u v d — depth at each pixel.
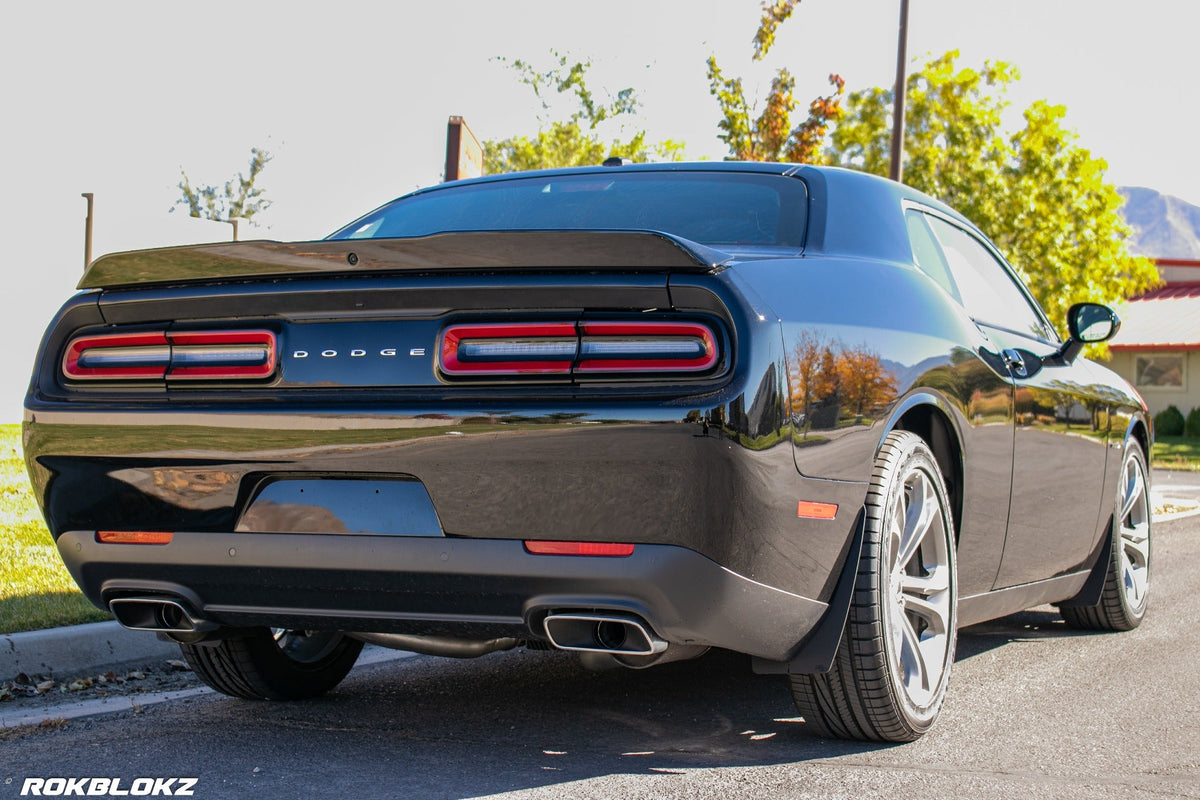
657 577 2.52
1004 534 3.81
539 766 2.99
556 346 2.58
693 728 3.38
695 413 2.47
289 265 2.73
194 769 2.99
